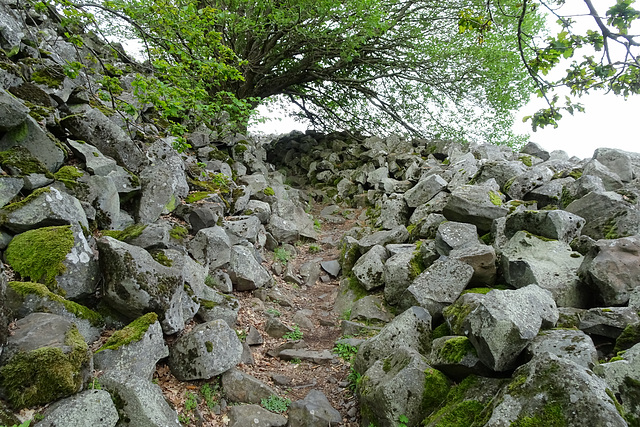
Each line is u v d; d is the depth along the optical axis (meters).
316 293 7.52
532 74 4.41
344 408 4.52
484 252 5.55
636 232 5.43
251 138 14.56
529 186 7.59
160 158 7.38
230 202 8.48
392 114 15.84
